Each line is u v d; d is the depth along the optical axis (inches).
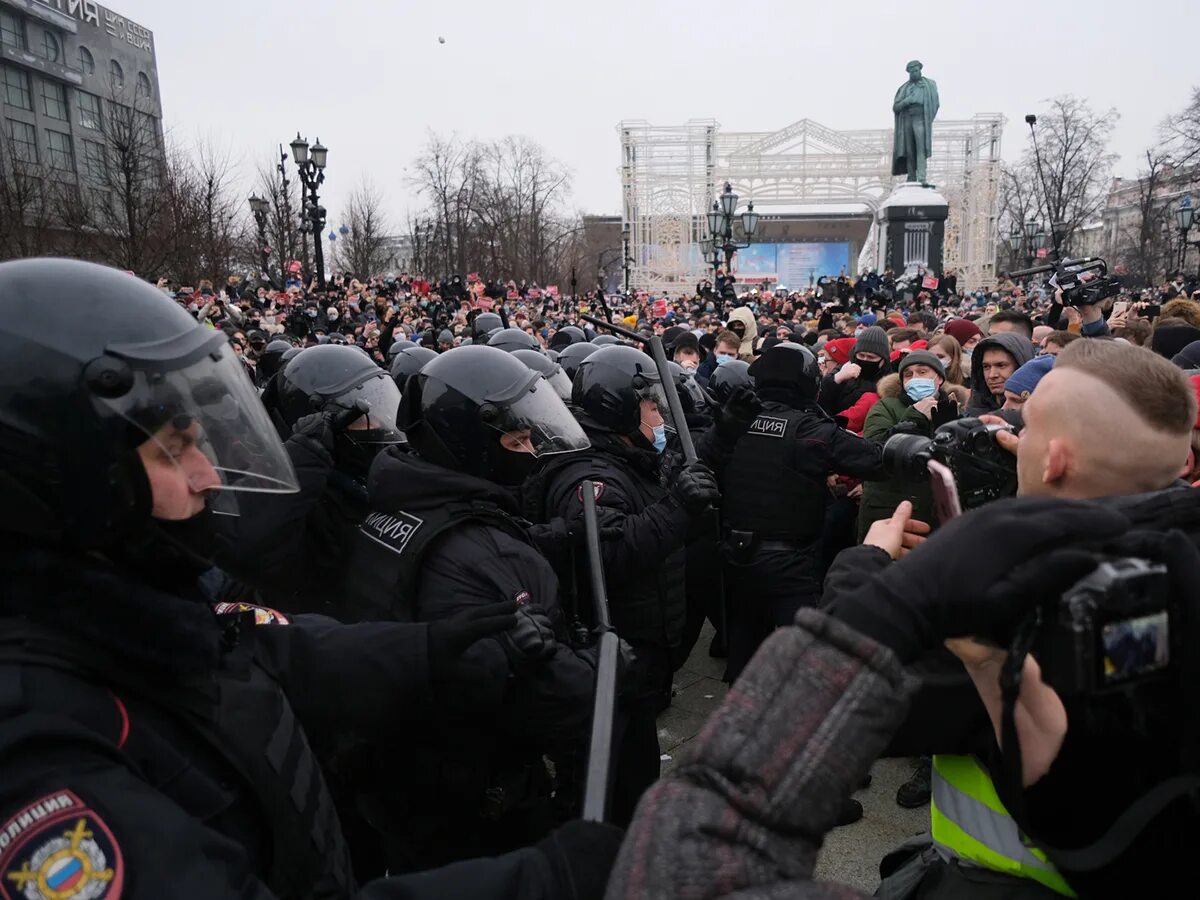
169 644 40.3
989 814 44.8
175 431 43.0
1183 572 32.5
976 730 45.4
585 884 43.9
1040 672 32.0
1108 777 39.5
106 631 39.0
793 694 29.5
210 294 599.5
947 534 31.6
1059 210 1412.4
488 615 62.7
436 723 79.7
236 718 43.9
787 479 138.6
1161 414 45.3
